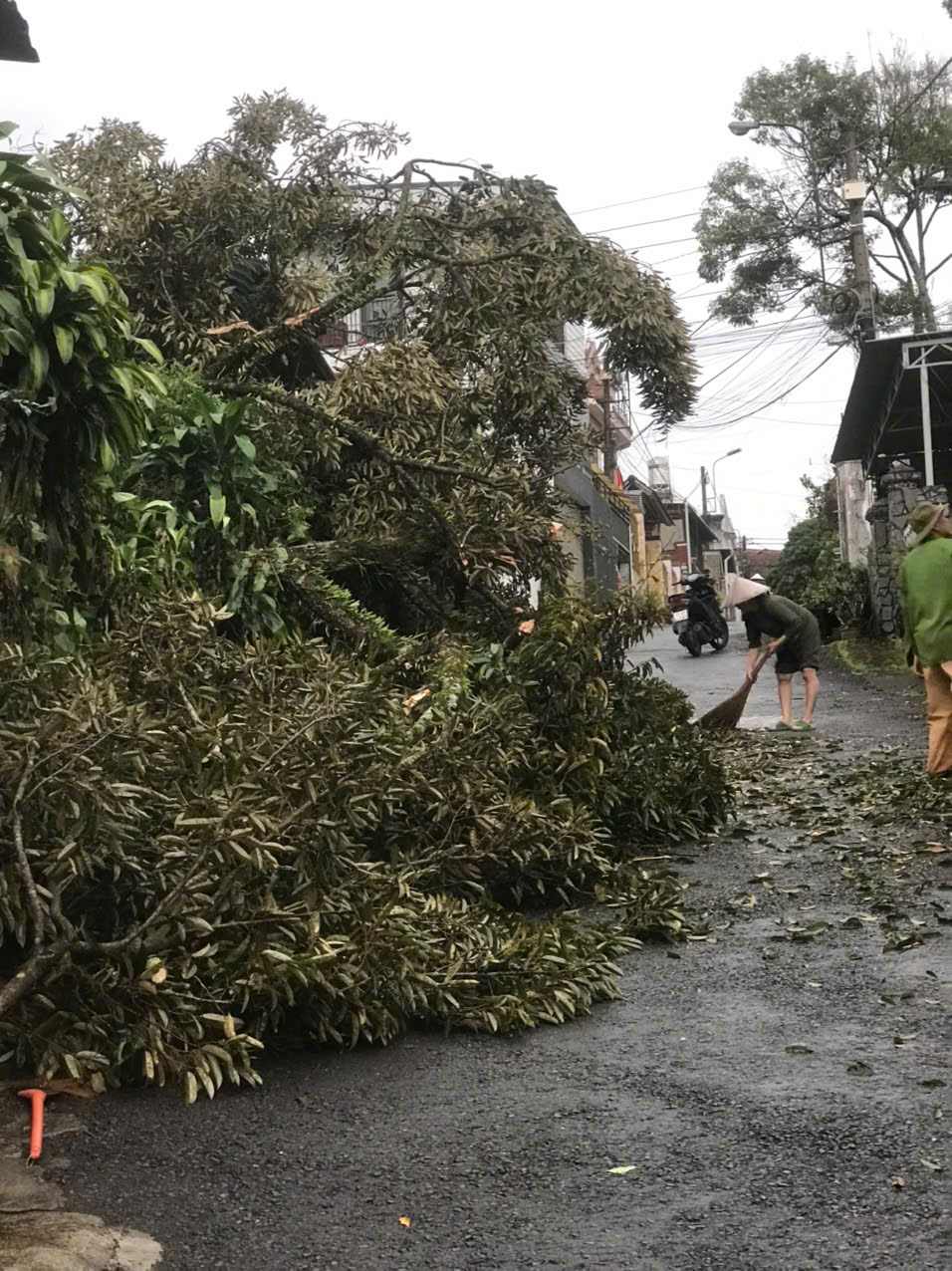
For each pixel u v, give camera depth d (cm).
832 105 3828
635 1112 390
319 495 962
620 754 771
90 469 465
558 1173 348
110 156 1027
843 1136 364
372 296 1066
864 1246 301
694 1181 339
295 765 442
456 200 1066
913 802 890
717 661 2384
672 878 682
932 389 2350
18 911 431
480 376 1050
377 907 472
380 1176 348
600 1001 506
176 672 524
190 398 815
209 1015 419
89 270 421
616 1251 303
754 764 1109
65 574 562
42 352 411
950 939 567
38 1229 314
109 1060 415
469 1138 373
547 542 911
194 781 455
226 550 796
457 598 939
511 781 688
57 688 437
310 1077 428
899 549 2444
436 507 893
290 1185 343
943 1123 369
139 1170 353
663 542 7044
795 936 579
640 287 1017
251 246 1099
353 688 455
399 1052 454
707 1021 475
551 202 1046
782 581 3722
